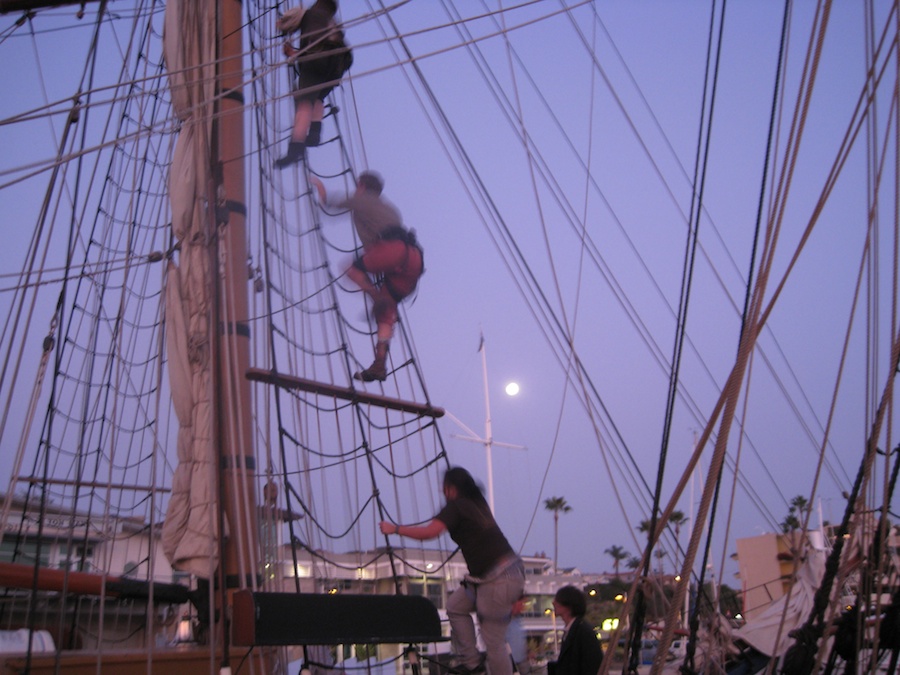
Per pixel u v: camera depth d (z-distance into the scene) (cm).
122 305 576
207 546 597
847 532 383
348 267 674
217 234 582
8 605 853
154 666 522
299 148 748
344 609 414
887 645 406
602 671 322
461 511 473
